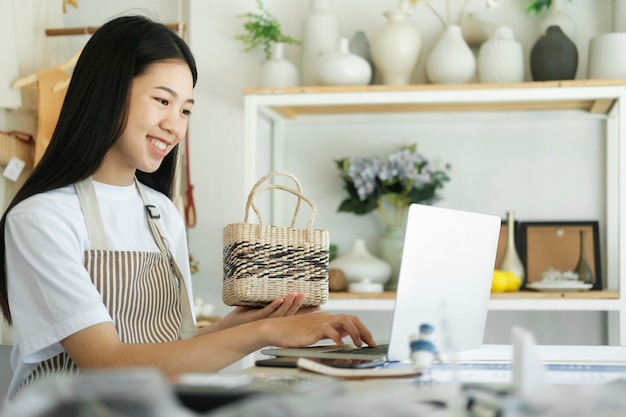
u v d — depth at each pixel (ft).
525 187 11.14
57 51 11.69
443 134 11.30
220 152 11.48
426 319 4.53
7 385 10.77
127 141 5.65
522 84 9.73
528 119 11.11
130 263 5.76
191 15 11.57
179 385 2.58
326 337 4.64
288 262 5.72
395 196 10.74
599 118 10.94
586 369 4.17
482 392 2.47
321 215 11.52
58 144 5.60
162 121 5.66
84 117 5.54
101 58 5.55
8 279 5.28
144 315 5.87
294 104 10.13
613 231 10.68
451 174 11.27
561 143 11.08
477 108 10.96
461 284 4.86
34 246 5.18
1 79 10.67
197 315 10.37
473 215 4.91
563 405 2.25
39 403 1.87
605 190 10.96
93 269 5.61
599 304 9.55
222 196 11.46
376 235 11.36
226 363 4.67
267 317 5.66
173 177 6.65
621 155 9.43
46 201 5.46
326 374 3.73
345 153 11.51
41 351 5.24
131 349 4.83
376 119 11.35
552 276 10.26
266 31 11.05
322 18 10.98
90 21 12.34
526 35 11.10
